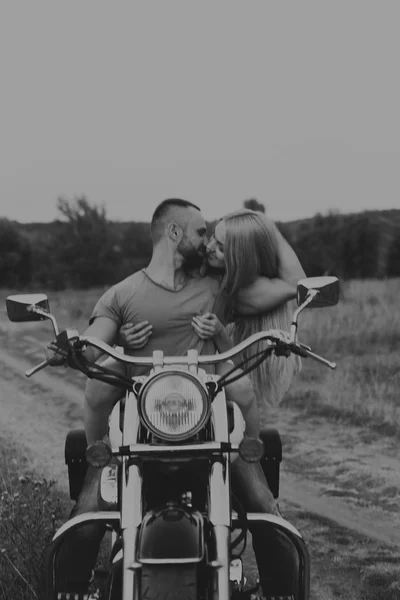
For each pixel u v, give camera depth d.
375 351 14.88
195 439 3.73
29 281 50.19
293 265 5.12
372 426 10.27
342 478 8.35
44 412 11.81
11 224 53.25
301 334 16.52
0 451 9.52
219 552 3.52
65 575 4.14
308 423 10.57
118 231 45.56
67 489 7.85
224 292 4.98
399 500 7.62
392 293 22.33
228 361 4.78
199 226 4.82
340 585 5.71
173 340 4.73
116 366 4.66
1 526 5.54
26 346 18.62
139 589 3.44
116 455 3.62
